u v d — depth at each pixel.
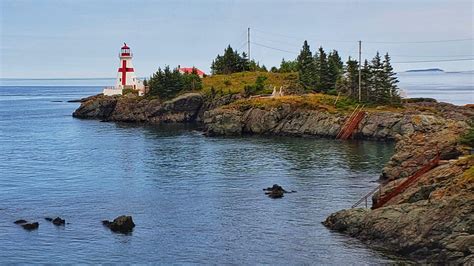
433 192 60.75
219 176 98.75
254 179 95.69
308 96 173.12
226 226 68.94
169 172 103.00
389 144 137.38
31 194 85.94
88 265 56.97
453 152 81.81
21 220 70.88
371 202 78.50
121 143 144.50
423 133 93.94
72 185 92.44
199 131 171.12
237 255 59.19
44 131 176.62
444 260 53.75
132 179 97.00
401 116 145.25
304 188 88.25
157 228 68.44
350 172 100.50
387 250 58.34
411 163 85.56
